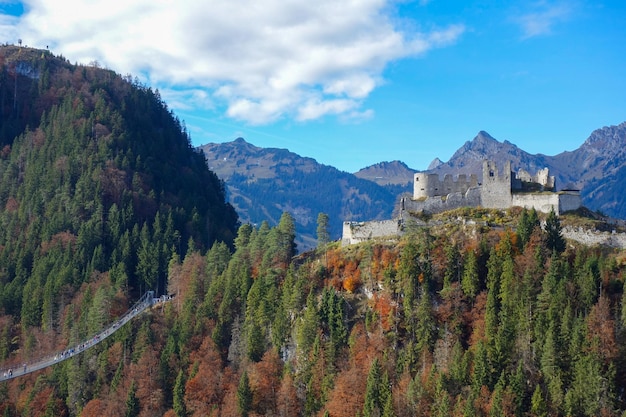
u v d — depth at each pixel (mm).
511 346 152625
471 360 152500
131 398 191250
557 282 158250
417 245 182250
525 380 145625
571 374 144625
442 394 145875
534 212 179750
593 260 163750
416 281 174250
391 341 167875
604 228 184500
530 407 141375
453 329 165500
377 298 177000
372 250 189250
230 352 197125
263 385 176000
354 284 185000
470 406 138750
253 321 197250
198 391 185625
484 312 164750
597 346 143875
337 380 163625
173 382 197125
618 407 138875
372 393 152250
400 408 148500
